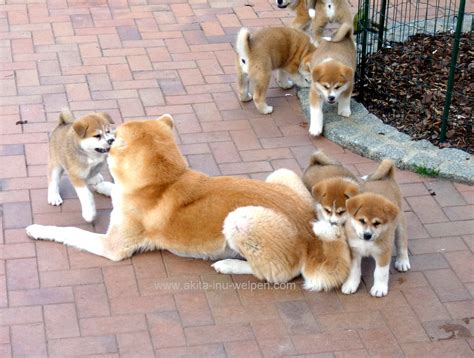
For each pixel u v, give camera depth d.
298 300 3.83
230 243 3.83
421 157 4.44
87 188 4.15
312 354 3.63
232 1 5.73
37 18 5.50
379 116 4.74
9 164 4.43
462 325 3.75
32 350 3.62
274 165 4.48
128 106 4.82
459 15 4.24
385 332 3.72
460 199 4.29
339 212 3.82
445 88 4.85
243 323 3.74
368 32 5.10
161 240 3.95
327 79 4.52
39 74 5.03
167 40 5.35
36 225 4.05
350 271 3.83
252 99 4.91
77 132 3.99
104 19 5.52
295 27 5.34
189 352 3.63
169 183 3.89
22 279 3.88
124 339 3.67
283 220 3.80
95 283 3.88
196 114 4.80
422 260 4.01
